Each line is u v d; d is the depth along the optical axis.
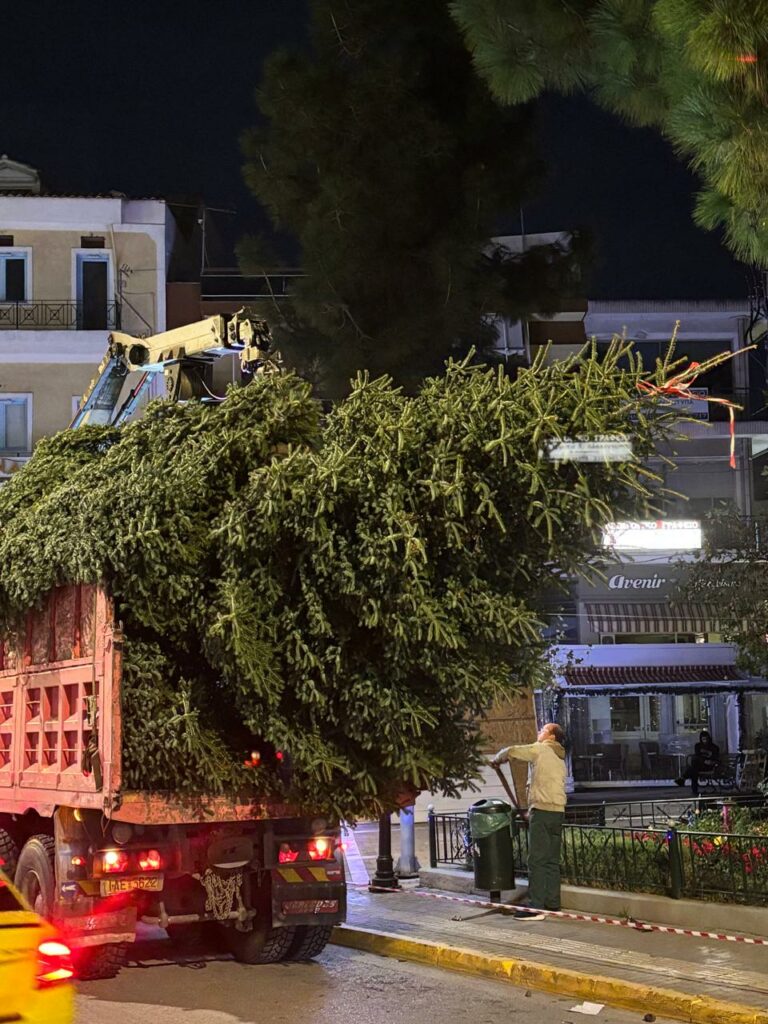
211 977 10.27
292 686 9.72
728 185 8.28
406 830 15.42
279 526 9.45
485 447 9.10
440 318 22.11
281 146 22.88
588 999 9.04
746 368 38.28
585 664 36.22
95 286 33.75
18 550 10.57
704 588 18.08
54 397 32.62
